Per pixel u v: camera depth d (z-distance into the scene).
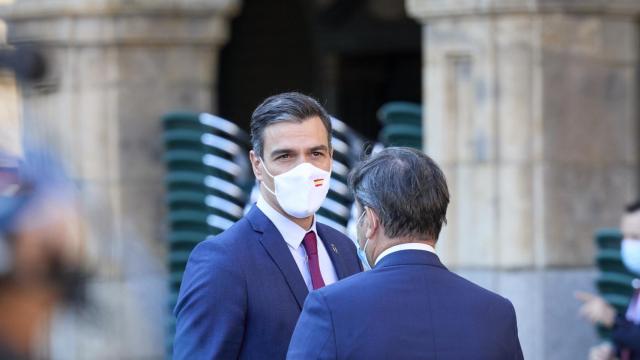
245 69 24.16
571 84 14.29
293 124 6.49
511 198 14.13
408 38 23.03
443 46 14.39
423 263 5.45
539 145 14.13
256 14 24.08
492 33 14.10
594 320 11.01
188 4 15.34
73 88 15.30
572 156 14.31
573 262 14.30
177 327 6.32
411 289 5.35
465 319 5.31
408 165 5.54
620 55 14.64
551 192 14.20
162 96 15.44
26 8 15.32
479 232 14.27
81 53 15.33
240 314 6.18
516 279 14.12
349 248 6.96
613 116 14.59
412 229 5.47
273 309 6.25
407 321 5.23
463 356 5.21
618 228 14.57
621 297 13.36
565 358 14.16
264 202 6.61
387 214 5.46
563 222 14.26
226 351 6.13
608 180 14.56
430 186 5.49
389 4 23.16
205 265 6.29
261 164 6.61
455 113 14.38
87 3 15.11
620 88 14.66
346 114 23.66
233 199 14.49
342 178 13.97
